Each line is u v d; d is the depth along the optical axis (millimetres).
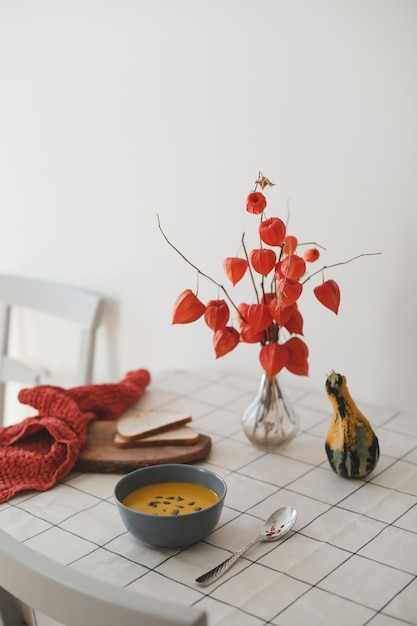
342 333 1819
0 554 1112
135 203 2061
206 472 1389
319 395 1854
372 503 1428
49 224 2244
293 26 1737
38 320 2367
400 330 1749
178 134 1945
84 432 1605
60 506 1430
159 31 1918
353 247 1764
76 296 2164
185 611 995
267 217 1859
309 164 1779
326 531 1353
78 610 1050
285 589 1222
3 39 2191
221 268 1952
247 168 1862
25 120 2209
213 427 1707
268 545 1319
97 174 2109
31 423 1585
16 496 1461
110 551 1309
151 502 1358
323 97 1732
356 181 1730
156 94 1957
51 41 2100
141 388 1831
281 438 1594
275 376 1595
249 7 1783
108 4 1981
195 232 1975
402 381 1771
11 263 2363
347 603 1193
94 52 2033
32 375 2275
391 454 1590
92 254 2176
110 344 2207
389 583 1232
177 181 1974
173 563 1279
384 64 1653
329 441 1507
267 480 1502
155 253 2057
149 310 2105
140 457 1538
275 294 1536
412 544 1318
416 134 1646
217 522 1332
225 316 1510
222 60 1844
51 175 2199
